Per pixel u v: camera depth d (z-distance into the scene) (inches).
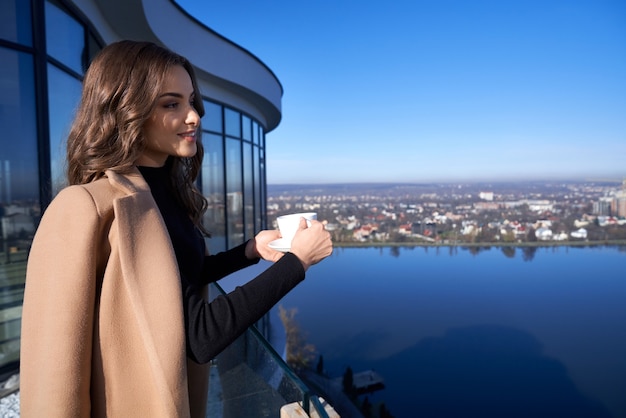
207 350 22.2
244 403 37.1
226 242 258.5
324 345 1573.6
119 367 22.3
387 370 1413.6
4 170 97.3
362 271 2561.5
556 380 1347.2
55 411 20.3
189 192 34.5
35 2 103.7
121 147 25.2
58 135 115.6
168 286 22.4
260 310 23.5
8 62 98.2
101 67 26.3
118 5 150.4
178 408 21.3
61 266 21.4
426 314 1891.0
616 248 2132.1
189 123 28.1
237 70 258.2
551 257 2249.0
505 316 1844.2
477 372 1417.3
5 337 97.8
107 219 23.0
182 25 203.5
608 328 1694.1
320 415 24.3
